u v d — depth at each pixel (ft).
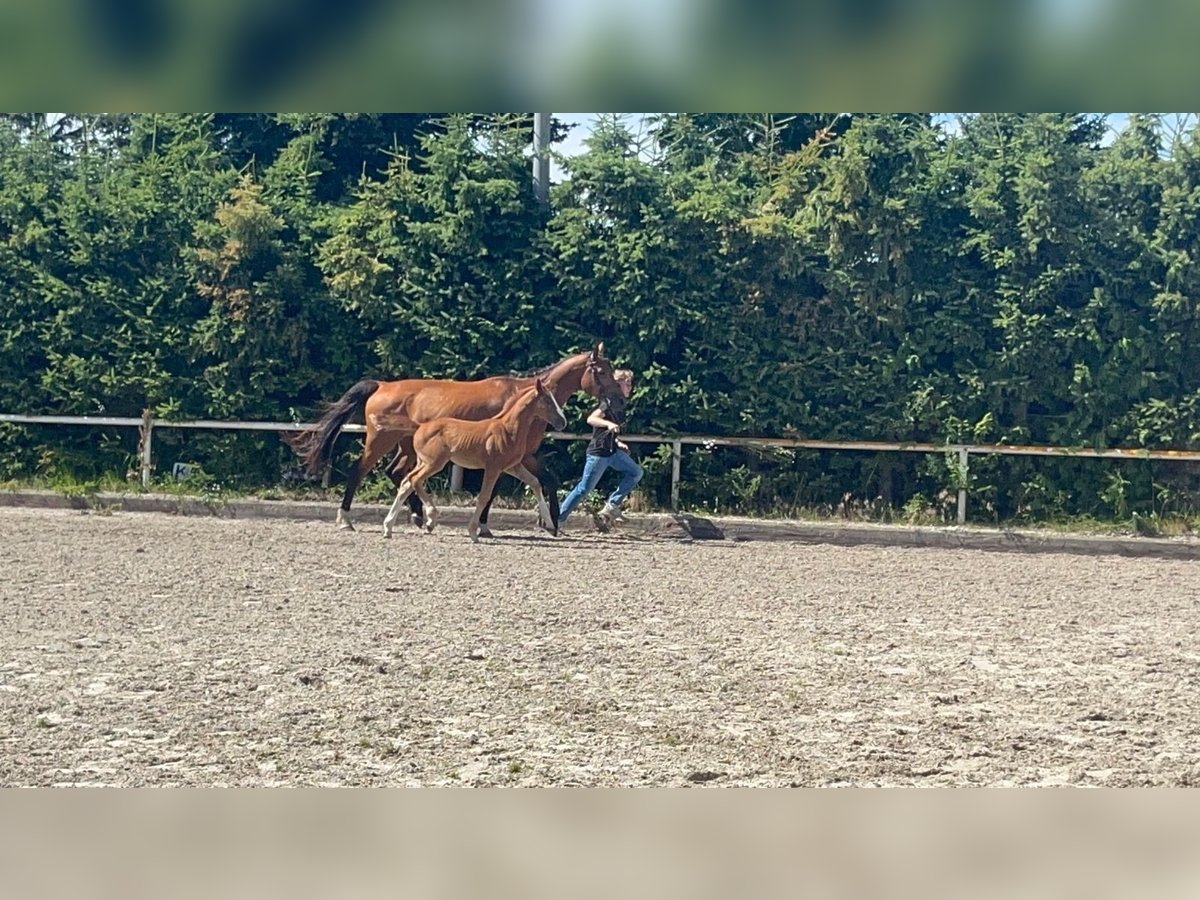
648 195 53.42
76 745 19.95
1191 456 51.19
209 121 59.93
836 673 25.91
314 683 24.00
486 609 32.12
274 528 48.29
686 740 20.92
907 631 30.78
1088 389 52.60
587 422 49.67
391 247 54.44
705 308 53.47
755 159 56.75
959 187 54.29
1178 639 30.42
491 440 46.55
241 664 25.38
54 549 40.60
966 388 53.11
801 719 22.33
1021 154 53.01
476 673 25.13
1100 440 52.60
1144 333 52.37
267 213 54.44
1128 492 52.65
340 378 55.98
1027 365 52.85
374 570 38.34
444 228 54.03
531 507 53.78
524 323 54.13
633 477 49.42
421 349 55.42
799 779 19.08
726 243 52.75
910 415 53.01
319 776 18.86
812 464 53.93
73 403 55.98
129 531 45.80
